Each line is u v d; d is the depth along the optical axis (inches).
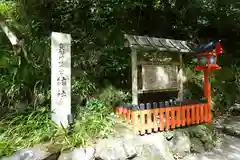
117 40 257.6
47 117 145.5
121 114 179.6
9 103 171.3
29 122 141.0
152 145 152.3
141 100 225.3
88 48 244.4
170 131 172.9
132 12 289.9
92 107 183.0
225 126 228.7
